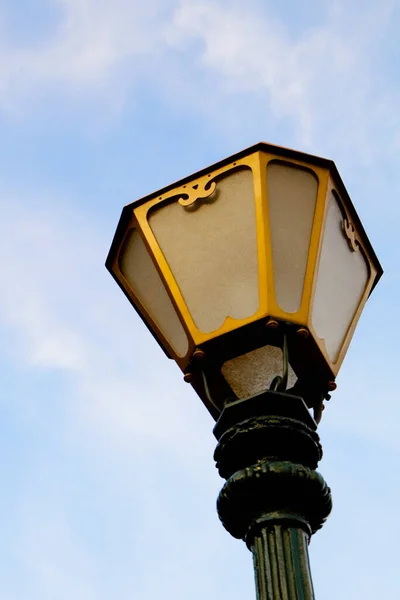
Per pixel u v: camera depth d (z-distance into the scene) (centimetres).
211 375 402
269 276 394
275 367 402
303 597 340
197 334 396
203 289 405
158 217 430
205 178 429
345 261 438
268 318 385
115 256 452
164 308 421
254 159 423
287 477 365
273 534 358
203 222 420
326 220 426
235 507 369
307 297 397
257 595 348
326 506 373
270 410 384
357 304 441
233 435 381
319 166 431
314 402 411
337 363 414
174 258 418
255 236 406
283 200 418
